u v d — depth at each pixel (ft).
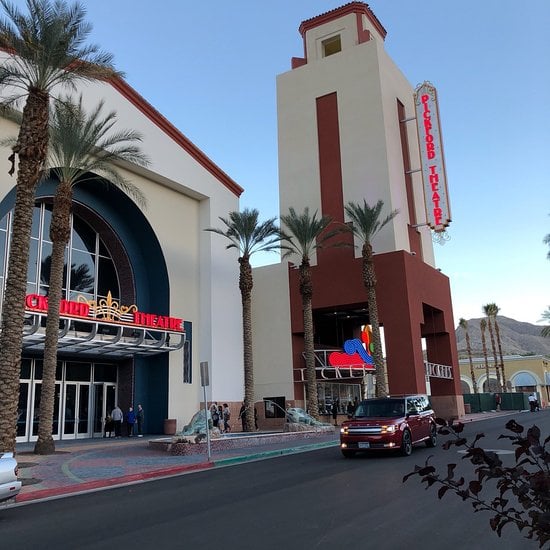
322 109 150.00
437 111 145.07
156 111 107.76
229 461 54.95
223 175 125.18
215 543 22.31
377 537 22.52
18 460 56.54
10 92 78.23
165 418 103.71
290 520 26.17
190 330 113.29
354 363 123.54
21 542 23.93
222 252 121.80
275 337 135.44
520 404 206.08
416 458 51.21
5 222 85.56
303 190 146.72
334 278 133.49
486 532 23.25
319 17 161.38
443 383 146.61
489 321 257.96
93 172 92.43
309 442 74.90
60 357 95.40
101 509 31.40
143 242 110.22
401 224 137.28
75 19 58.23
